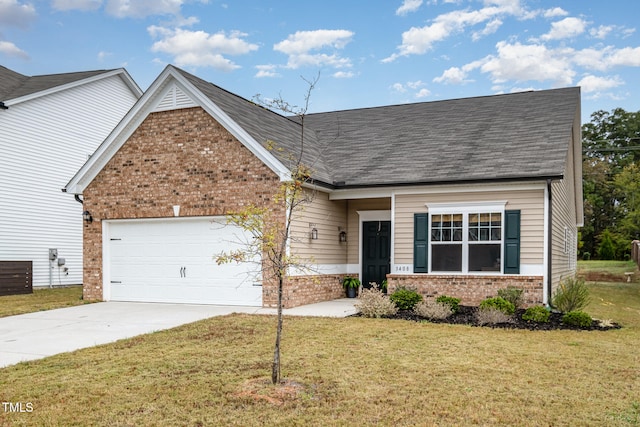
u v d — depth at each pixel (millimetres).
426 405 6297
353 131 19172
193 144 14828
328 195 15820
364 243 17172
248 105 16984
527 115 17078
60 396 6609
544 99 18188
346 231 17281
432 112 19406
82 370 7781
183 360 8289
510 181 13273
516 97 19078
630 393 6770
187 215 14836
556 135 15102
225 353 8742
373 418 5918
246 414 6031
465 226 14000
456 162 14781
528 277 13148
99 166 16016
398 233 14750
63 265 21734
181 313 13156
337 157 17000
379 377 7348
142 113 15438
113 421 5832
